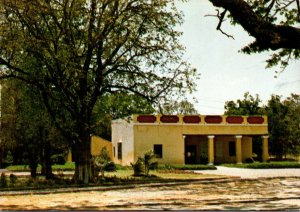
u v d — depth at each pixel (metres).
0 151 46.03
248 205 16.50
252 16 10.75
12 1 23.89
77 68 25.53
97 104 32.12
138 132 44.75
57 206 16.55
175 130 45.72
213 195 20.36
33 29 25.72
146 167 33.03
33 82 26.25
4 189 23.53
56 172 38.94
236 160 47.38
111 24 26.44
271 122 56.25
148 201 18.09
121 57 28.23
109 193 22.05
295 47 10.67
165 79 28.50
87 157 27.16
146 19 27.47
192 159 49.12
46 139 30.02
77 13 25.88
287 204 16.83
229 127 47.09
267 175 32.88
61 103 27.05
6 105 30.62
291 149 57.81
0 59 25.62
